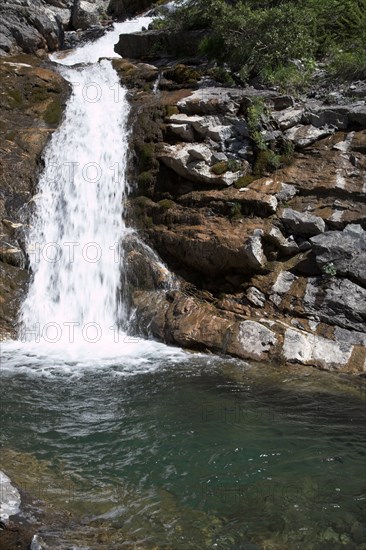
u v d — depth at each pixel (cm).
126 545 478
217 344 888
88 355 899
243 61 1262
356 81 1153
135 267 1023
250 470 595
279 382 792
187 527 506
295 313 889
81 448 638
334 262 898
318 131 1042
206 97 1160
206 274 989
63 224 1127
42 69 1395
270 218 968
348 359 819
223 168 1046
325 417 700
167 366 850
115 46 1580
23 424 688
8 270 1050
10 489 542
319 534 496
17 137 1229
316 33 1295
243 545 483
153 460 614
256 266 935
